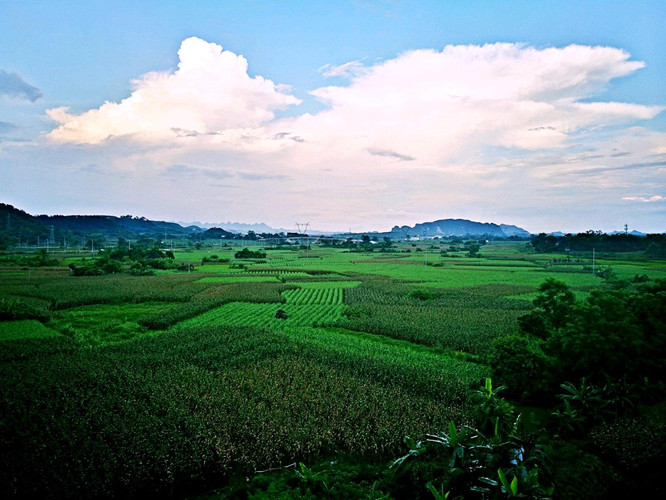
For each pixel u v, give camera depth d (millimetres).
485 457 18188
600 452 21125
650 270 114562
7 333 46500
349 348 41938
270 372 32625
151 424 23062
